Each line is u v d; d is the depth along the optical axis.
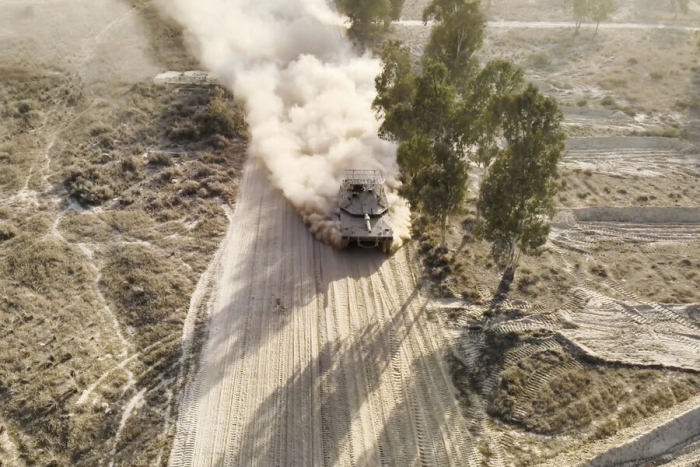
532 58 61.84
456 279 31.25
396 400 24.52
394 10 66.25
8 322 27.80
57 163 40.22
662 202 38.34
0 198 36.50
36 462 21.97
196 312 28.69
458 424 23.62
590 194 39.19
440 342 27.41
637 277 32.00
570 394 24.91
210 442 22.72
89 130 43.59
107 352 26.50
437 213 31.28
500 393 24.81
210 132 44.53
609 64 61.19
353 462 22.02
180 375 25.47
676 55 63.25
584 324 28.58
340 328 28.06
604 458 22.17
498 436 23.20
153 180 38.66
